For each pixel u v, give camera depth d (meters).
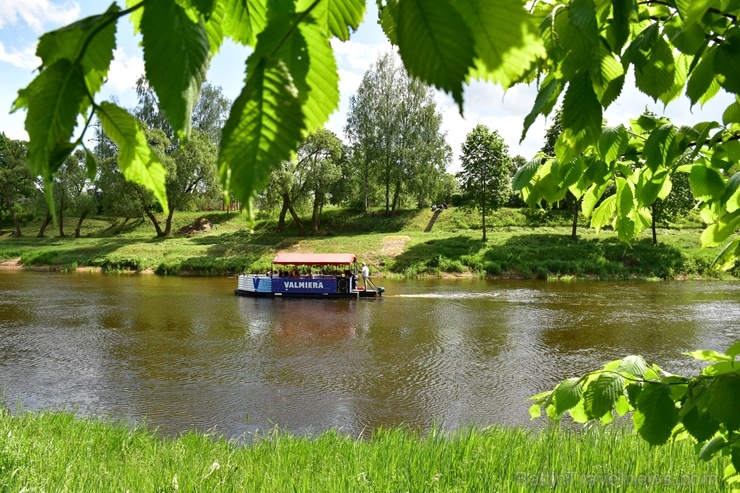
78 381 13.89
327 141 51.72
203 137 53.25
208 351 17.22
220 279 38.34
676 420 2.17
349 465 6.71
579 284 35.00
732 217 2.33
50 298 27.83
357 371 15.09
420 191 55.09
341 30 0.70
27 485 5.57
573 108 1.27
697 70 1.53
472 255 42.41
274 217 60.09
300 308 26.08
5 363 15.50
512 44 0.48
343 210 62.69
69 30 0.58
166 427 10.88
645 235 45.84
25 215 68.50
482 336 19.47
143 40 0.60
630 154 2.41
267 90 0.53
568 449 7.34
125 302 26.89
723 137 2.24
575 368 15.38
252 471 6.64
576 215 46.00
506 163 47.25
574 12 1.18
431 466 6.66
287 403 12.46
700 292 30.52
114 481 6.02
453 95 0.47
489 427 9.35
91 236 59.12
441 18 0.47
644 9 1.64
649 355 16.50
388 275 40.66
